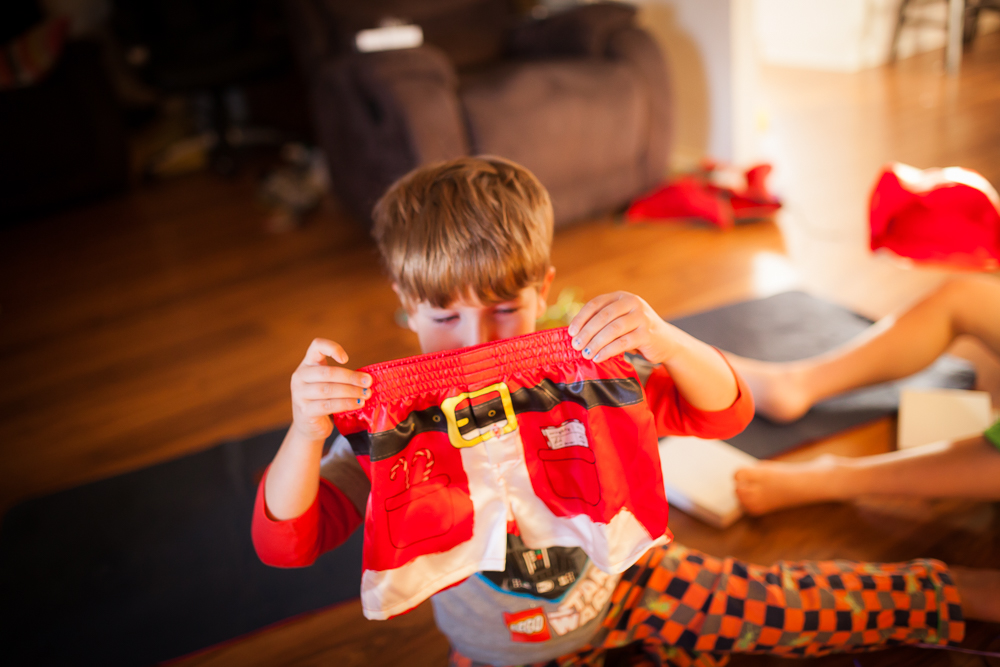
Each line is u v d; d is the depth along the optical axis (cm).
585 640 88
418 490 71
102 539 140
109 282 265
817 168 288
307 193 311
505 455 73
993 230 158
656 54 273
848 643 95
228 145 366
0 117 313
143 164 392
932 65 412
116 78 431
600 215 277
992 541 118
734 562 97
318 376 66
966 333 138
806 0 450
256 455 159
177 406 184
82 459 167
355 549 131
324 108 278
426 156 236
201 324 227
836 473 124
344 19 291
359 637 114
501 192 80
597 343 68
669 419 84
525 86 249
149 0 342
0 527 147
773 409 146
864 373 143
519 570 80
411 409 69
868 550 119
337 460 82
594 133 261
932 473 116
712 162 285
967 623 103
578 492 74
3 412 191
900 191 167
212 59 342
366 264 257
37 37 322
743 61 280
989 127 306
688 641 94
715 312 194
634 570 93
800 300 196
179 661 113
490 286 76
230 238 294
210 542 136
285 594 123
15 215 329
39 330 235
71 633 120
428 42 296
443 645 112
